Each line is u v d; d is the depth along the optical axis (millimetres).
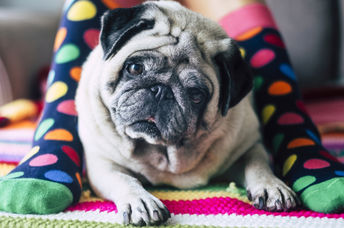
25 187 1070
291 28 2961
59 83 1517
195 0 1929
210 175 1310
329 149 1715
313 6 2947
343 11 2945
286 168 1267
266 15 1812
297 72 2988
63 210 1091
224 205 1104
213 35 1239
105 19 1188
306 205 1080
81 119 1291
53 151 1261
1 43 2461
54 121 1398
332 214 1026
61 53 1594
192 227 945
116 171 1226
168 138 1146
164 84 1115
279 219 999
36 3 3473
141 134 1146
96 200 1185
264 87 1597
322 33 2967
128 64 1140
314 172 1159
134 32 1174
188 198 1180
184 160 1237
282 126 1452
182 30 1188
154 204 998
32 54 2658
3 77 2461
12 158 1589
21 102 2412
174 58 1123
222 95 1212
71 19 1664
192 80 1111
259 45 1702
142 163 1262
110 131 1215
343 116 2268
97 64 1261
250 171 1227
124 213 993
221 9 1877
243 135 1344
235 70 1211
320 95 2793
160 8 1236
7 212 1079
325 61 3006
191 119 1151
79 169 1275
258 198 1086
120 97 1133
